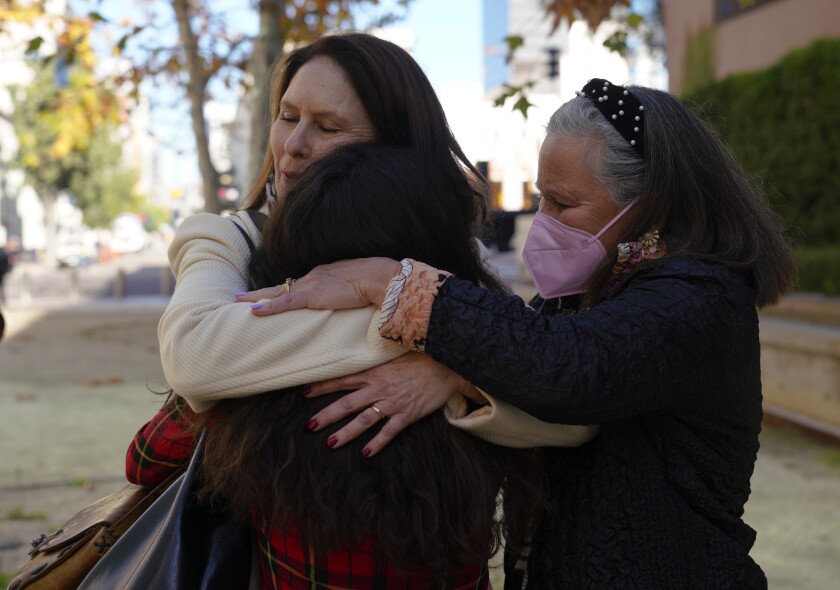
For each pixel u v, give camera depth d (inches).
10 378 398.0
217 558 56.3
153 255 2657.5
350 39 65.9
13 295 954.1
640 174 62.0
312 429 54.0
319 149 65.1
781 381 288.8
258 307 55.3
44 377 401.7
